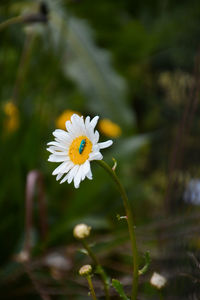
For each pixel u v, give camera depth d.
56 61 0.85
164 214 0.57
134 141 0.76
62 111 1.04
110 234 0.68
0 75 0.85
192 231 0.53
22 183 0.75
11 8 1.02
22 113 0.83
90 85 1.04
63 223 0.68
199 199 0.56
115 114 1.00
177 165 0.58
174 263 0.51
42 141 0.84
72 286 0.59
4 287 0.62
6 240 0.70
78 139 0.41
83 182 0.73
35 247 0.64
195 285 0.49
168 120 0.83
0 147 0.77
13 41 1.02
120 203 0.79
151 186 0.81
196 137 0.58
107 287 0.46
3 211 0.73
